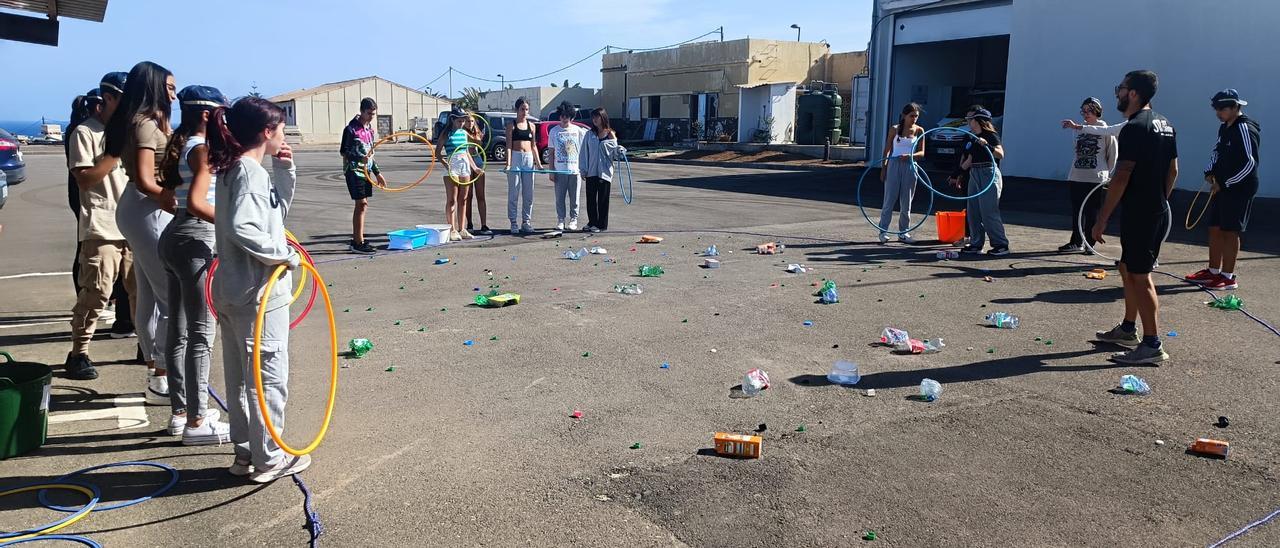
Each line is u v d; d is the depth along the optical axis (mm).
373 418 4527
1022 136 19781
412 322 6535
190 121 3859
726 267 8828
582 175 11562
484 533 3318
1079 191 9539
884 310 6895
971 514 3443
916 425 4398
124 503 3562
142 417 4555
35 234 11688
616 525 3375
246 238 3379
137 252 4426
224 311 3596
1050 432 4297
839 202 15844
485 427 4402
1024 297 7355
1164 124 5312
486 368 5383
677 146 35312
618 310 6902
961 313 6797
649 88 41594
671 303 7148
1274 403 4684
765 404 4723
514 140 11055
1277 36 15383
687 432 4328
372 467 3920
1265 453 4020
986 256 9516
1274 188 15789
